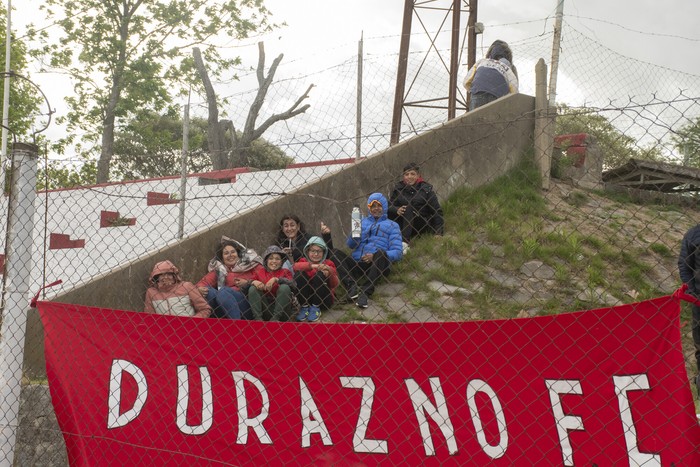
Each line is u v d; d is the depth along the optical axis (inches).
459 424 152.3
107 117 837.8
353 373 161.9
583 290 270.5
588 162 376.2
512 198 338.6
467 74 408.5
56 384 191.2
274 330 169.5
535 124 355.6
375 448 158.2
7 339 193.3
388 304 268.1
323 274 258.1
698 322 187.6
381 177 333.1
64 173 235.5
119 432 181.9
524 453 146.3
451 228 316.2
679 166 348.8
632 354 139.5
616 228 323.0
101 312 188.2
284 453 165.6
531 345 147.8
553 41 381.7
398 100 437.7
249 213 302.4
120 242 384.8
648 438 136.6
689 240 194.5
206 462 172.1
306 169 357.4
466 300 266.4
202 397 174.9
